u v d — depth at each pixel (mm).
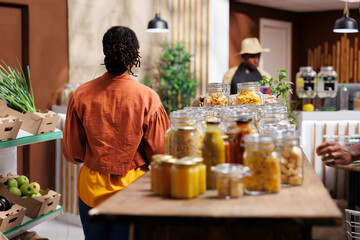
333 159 2059
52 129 2844
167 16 7000
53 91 5391
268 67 9117
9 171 2877
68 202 4590
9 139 2502
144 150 2156
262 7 8781
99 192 2062
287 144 1551
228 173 1403
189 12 7023
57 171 4641
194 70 7062
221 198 1411
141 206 1334
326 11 9344
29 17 5082
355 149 1976
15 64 5082
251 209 1275
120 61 2115
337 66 9289
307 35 9586
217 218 1234
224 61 7168
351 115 4582
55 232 4328
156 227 1339
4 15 4961
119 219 1270
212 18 6992
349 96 4875
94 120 2092
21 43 5137
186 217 1246
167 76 6660
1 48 4953
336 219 1202
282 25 9258
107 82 2135
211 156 1553
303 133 4418
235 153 1618
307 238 1303
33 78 5152
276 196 1415
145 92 2131
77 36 5660
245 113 1698
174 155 1640
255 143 1444
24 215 2668
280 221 1214
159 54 6914
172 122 1745
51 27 5336
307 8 9078
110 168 2064
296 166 1548
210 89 2498
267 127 1817
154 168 1490
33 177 4828
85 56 5785
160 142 2109
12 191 2674
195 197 1437
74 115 2156
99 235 2090
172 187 1427
